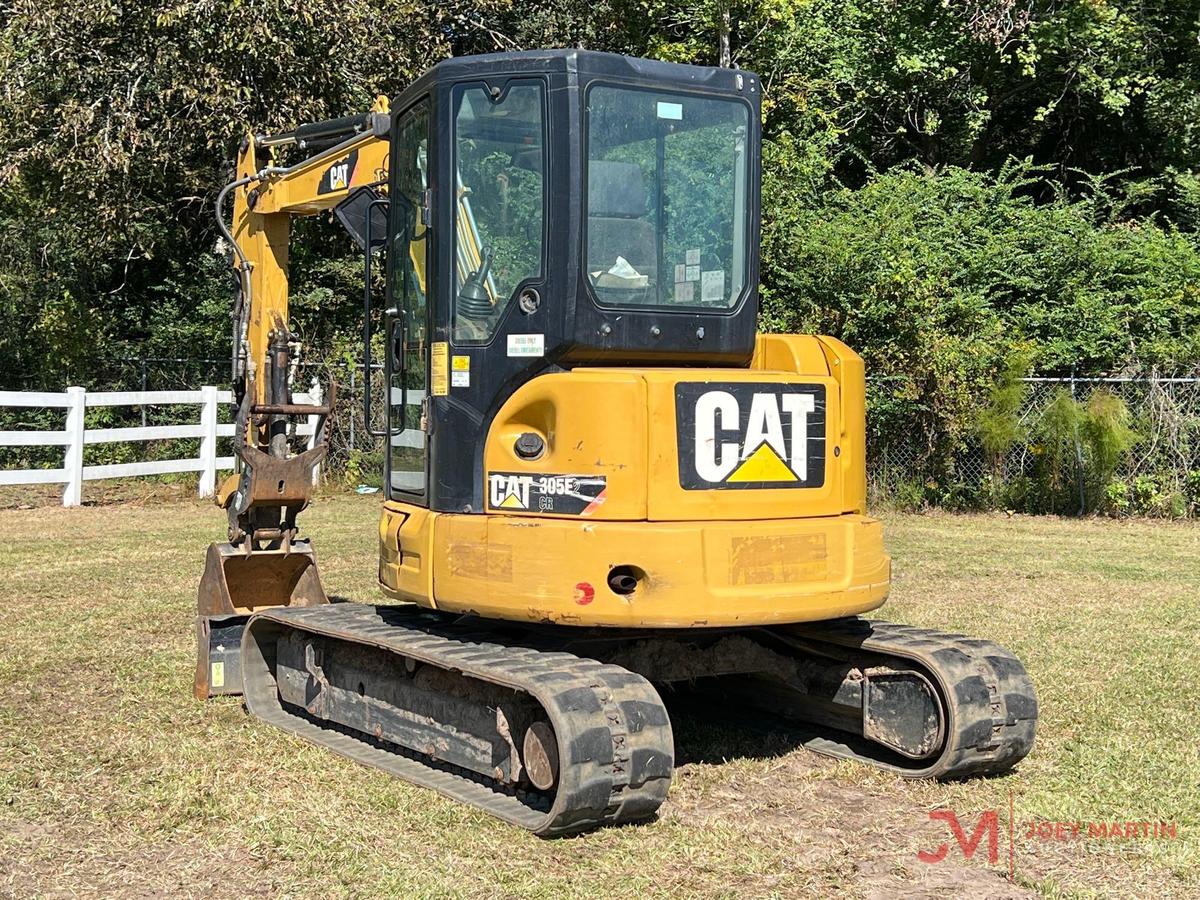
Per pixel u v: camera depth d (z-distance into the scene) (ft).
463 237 19.86
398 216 22.08
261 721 23.73
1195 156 82.53
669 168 19.98
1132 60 81.97
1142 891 16.31
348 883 16.20
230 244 26.43
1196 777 20.85
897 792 20.26
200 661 25.32
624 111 19.61
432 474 20.12
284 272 27.78
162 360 72.54
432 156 20.15
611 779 17.47
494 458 19.43
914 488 58.59
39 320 78.07
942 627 32.55
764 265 63.57
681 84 20.07
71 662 27.99
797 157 71.72
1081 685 26.68
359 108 68.80
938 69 82.84
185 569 40.01
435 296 20.07
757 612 18.84
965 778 20.88
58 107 65.82
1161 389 56.24
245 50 63.26
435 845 17.51
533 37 82.84
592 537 18.31
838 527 19.81
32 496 59.72
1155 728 23.68
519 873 16.52
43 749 21.74
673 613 18.39
